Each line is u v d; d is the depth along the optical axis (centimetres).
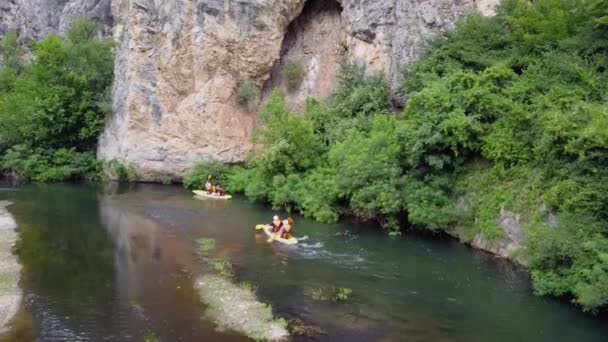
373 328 1503
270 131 3288
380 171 2598
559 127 1905
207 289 1786
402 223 2638
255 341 1416
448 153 2478
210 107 4134
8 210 3116
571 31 2433
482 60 2628
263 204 3328
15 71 5756
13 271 1972
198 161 4106
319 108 3662
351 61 3772
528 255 1856
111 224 2750
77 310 1612
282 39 4206
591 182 1777
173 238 2461
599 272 1543
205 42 4103
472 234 2311
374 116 3244
